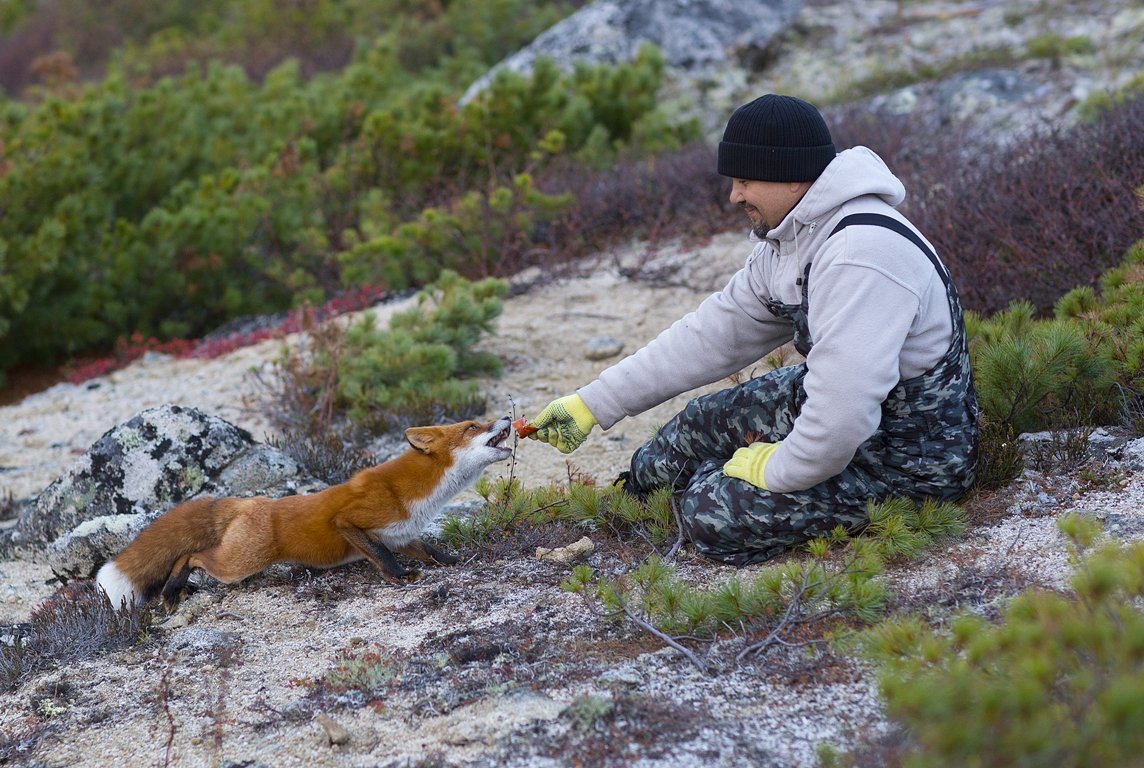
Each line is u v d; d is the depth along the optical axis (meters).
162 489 5.06
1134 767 2.04
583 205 9.39
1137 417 4.28
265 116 11.95
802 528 3.56
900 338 3.20
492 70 14.11
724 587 3.32
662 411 6.00
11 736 3.16
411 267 9.30
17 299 9.34
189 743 2.99
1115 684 2.04
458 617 3.59
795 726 2.70
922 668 2.48
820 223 3.36
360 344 6.74
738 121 3.42
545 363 7.06
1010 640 2.29
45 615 4.02
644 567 3.40
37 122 10.73
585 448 5.64
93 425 7.25
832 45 12.65
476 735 2.81
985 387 4.29
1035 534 3.53
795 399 3.66
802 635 3.14
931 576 3.38
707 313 3.93
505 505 4.34
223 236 10.20
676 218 9.25
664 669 3.05
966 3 12.82
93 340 10.02
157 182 11.48
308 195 10.56
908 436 3.49
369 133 10.70
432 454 3.91
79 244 10.12
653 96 11.82
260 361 7.89
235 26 20.20
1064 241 5.89
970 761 2.10
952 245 6.23
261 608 3.88
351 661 3.30
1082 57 10.47
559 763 2.65
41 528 5.15
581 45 13.37
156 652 3.62
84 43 22.53
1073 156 6.68
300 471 5.30
